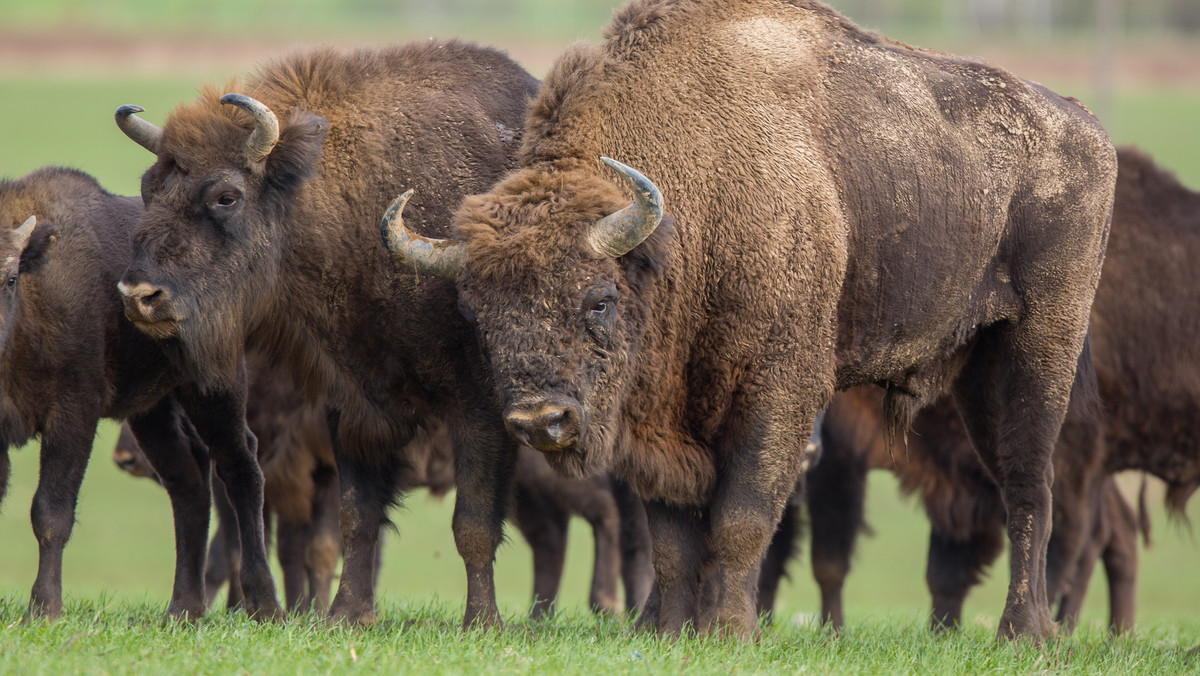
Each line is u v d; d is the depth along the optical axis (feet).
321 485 121.49
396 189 92.27
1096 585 258.98
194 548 102.37
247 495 101.86
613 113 88.12
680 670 70.38
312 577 120.98
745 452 87.92
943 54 104.83
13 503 278.67
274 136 87.81
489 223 79.66
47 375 91.45
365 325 91.76
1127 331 127.85
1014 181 100.63
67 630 75.51
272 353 95.25
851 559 128.26
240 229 88.48
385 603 116.37
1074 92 605.73
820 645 89.30
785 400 88.02
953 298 98.73
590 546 284.61
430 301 89.30
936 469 127.54
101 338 95.09
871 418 127.24
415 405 93.09
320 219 91.66
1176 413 127.75
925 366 101.55
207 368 90.94
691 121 88.43
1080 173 102.01
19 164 506.48
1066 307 101.50
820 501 126.93
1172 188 130.72
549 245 78.54
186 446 104.42
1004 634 95.96
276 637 76.43
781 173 88.38
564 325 78.02
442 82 96.73
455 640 77.87
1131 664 84.23
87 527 269.64
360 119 93.50
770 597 127.03
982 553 129.29
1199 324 127.13
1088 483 126.82
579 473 81.56
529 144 87.92
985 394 105.40
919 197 95.71
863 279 93.97
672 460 87.51
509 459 90.68
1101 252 104.88
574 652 75.46
